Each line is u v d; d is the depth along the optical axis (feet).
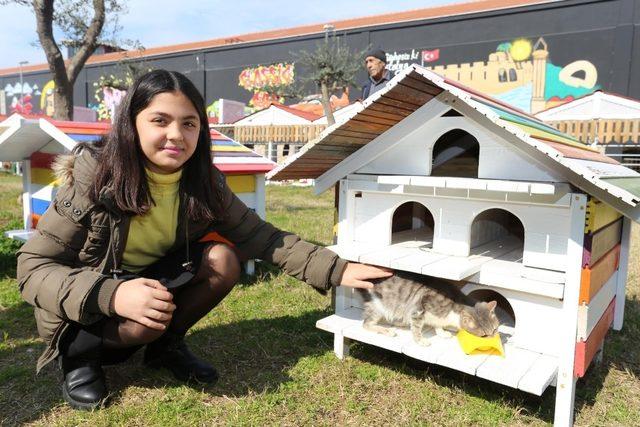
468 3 71.61
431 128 8.42
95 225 6.61
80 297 6.08
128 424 6.99
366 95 19.33
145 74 6.54
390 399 7.99
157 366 8.63
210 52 95.61
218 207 7.74
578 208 7.10
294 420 7.29
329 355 9.41
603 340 9.77
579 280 7.18
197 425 7.06
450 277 7.42
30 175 16.21
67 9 37.11
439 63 73.00
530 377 7.02
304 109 75.25
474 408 7.80
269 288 13.74
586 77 62.75
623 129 44.14
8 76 128.47
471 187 7.45
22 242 16.26
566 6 63.16
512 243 10.11
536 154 7.32
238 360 9.17
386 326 9.29
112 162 6.48
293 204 34.22
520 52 66.80
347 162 9.50
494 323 7.91
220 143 15.47
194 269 7.40
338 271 8.11
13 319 11.00
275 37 86.74
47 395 7.72
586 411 8.04
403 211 11.60
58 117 32.83
